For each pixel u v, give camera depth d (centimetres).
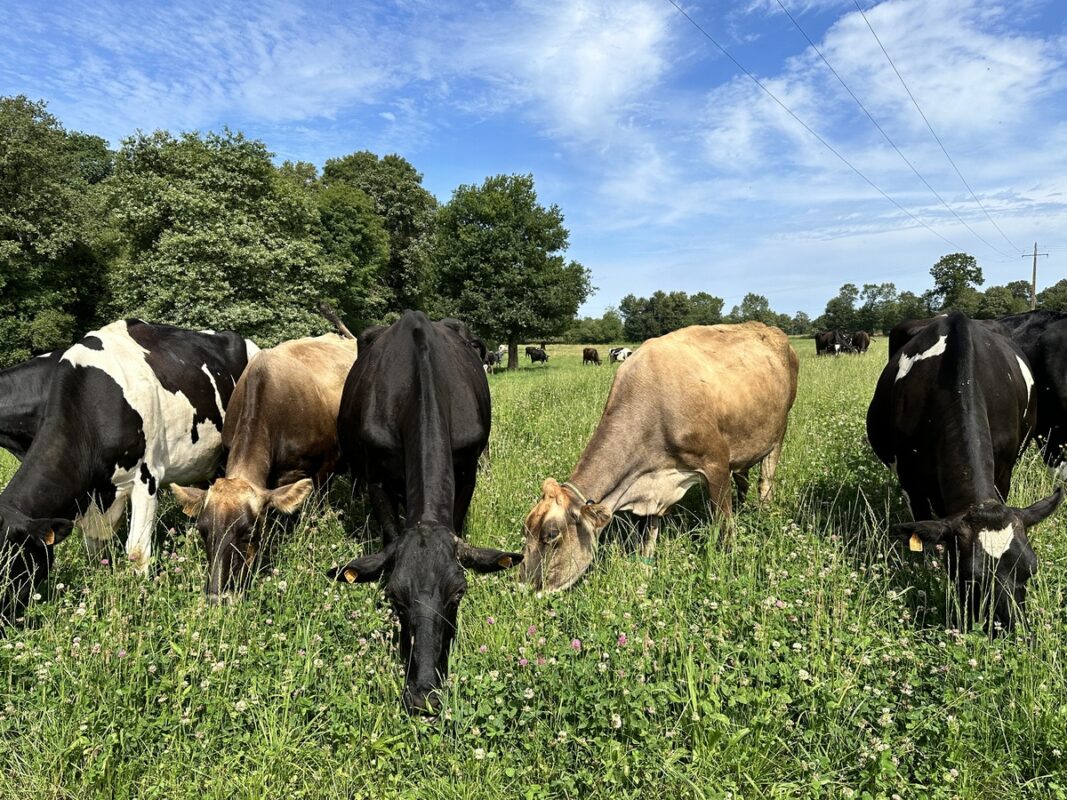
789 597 434
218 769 309
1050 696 329
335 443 679
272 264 3259
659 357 577
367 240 4734
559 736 317
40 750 318
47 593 466
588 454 559
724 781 295
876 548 518
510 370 4053
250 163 3459
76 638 379
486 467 813
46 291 3256
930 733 324
